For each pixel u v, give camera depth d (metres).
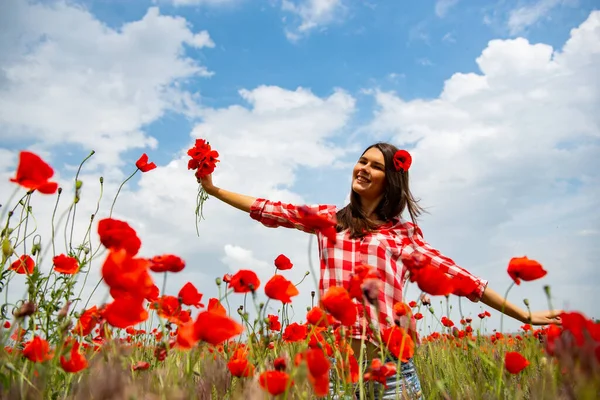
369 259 3.40
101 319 2.57
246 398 2.19
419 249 3.49
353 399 2.25
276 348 2.88
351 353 2.42
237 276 2.34
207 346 3.21
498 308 3.14
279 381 1.84
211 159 4.14
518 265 2.29
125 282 1.91
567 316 1.79
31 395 1.98
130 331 3.61
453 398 2.59
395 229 3.64
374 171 3.74
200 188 4.24
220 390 2.58
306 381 2.41
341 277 3.47
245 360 2.31
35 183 2.52
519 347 4.27
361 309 3.09
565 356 1.78
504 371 2.65
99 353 2.88
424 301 3.35
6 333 2.04
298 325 2.90
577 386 1.84
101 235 2.15
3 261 2.75
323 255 3.63
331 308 2.12
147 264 2.02
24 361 2.27
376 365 2.09
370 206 3.79
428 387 2.98
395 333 2.37
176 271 2.26
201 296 2.44
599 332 1.76
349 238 3.58
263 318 2.33
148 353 3.27
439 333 4.50
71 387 2.45
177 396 2.02
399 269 3.43
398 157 3.75
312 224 2.31
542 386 2.29
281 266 3.11
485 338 3.81
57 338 2.55
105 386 2.18
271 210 4.00
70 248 3.28
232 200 4.14
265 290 2.35
